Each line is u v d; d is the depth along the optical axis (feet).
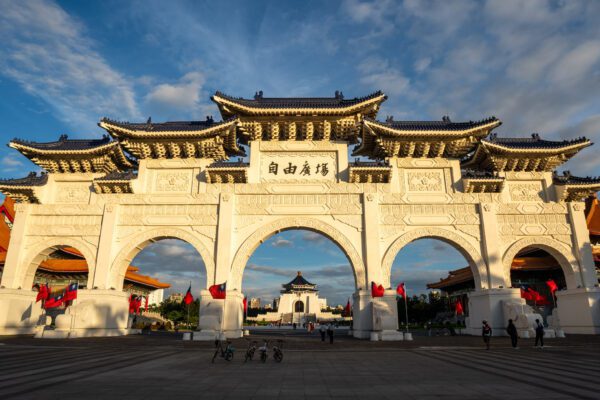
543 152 86.99
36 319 89.30
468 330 91.45
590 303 82.53
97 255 84.89
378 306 79.61
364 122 84.74
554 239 86.79
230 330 79.05
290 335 112.06
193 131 85.87
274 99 93.50
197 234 85.46
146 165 90.27
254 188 87.45
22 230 86.99
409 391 30.30
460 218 86.53
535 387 31.40
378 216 85.87
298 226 86.02
